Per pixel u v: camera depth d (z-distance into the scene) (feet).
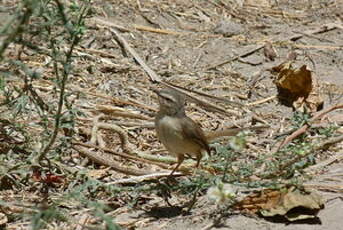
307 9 64.69
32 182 34.58
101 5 56.39
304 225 32.01
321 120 45.32
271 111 47.52
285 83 48.34
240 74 51.67
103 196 34.09
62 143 34.68
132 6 57.88
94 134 39.40
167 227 31.78
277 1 65.57
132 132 42.09
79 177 34.45
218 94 48.75
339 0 66.59
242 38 56.95
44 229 30.45
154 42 54.03
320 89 50.47
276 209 32.37
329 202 34.01
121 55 51.01
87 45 50.85
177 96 34.96
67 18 29.04
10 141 37.14
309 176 35.37
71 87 45.24
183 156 36.04
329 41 58.65
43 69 45.44
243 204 32.96
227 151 32.32
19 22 25.80
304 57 55.36
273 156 35.24
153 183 34.42
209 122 45.03
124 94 46.44
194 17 59.16
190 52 53.67
